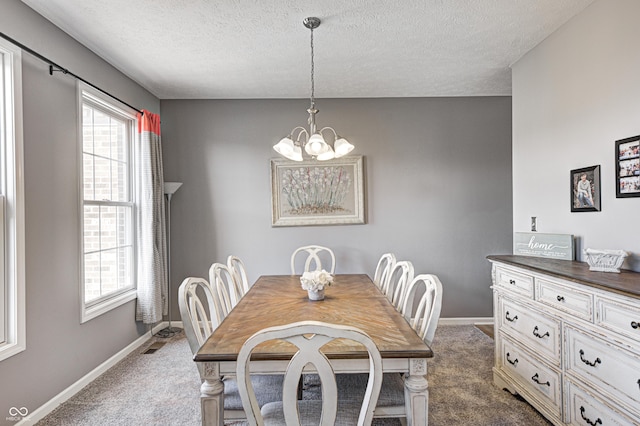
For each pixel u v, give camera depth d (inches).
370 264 159.0
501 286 99.4
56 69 93.4
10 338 79.8
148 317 132.5
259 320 73.5
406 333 64.3
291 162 157.6
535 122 109.7
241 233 157.8
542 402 81.2
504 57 118.3
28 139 85.1
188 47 109.0
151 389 100.9
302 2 85.9
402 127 159.2
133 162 136.3
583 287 68.1
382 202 159.0
